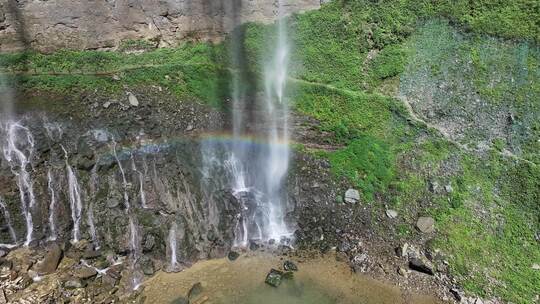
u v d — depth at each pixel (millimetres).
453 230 13797
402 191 14602
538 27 16188
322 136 15664
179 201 13828
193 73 16203
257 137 15453
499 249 13500
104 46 15984
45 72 15359
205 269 13070
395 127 15766
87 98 15039
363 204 14484
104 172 13844
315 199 14578
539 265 13117
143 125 14906
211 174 14484
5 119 14125
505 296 12477
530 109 15484
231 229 13859
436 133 15531
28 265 12516
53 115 14484
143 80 15844
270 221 14211
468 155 15125
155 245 13117
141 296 12164
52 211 13422
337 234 14008
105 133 14422
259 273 13031
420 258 13281
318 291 12578
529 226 13844
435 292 12617
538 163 14750
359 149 15352
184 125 15258
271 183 14766
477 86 16078
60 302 11617
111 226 13312
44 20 15000
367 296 12500
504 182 14641
